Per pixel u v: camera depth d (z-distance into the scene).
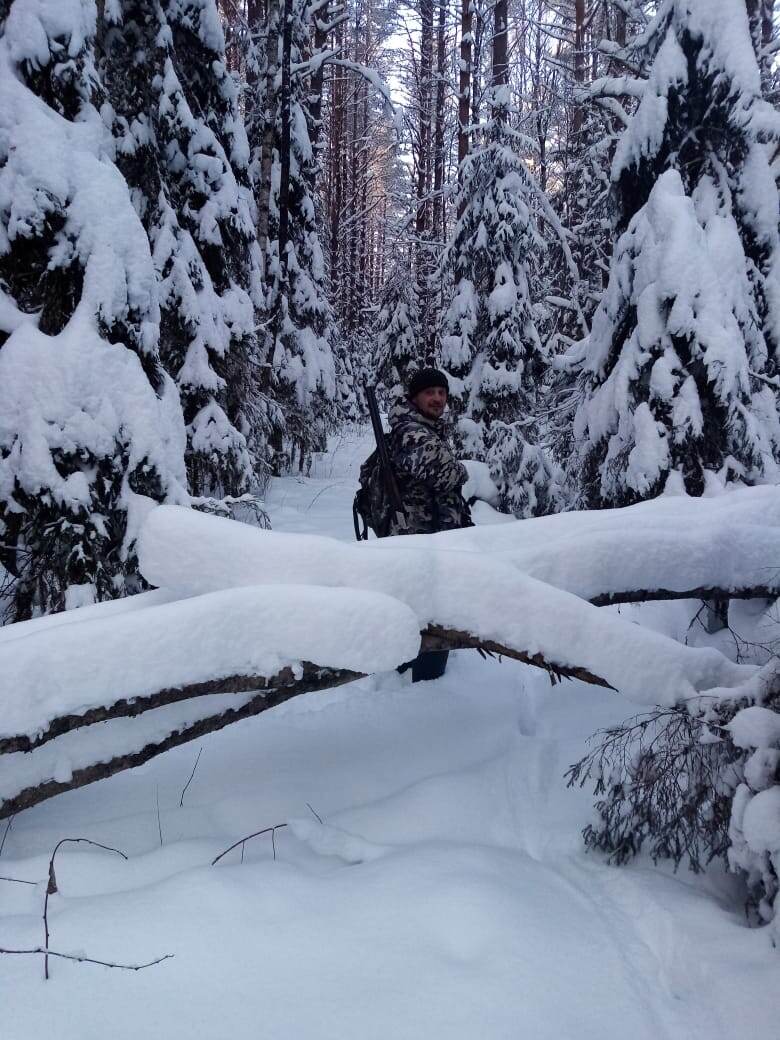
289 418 11.08
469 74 13.79
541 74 19.97
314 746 2.79
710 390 4.00
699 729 1.99
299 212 11.91
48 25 3.50
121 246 3.60
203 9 6.43
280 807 2.34
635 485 4.05
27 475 3.28
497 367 9.17
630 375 4.21
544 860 2.05
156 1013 1.41
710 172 4.46
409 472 3.48
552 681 2.23
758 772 1.72
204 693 1.97
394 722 3.00
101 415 3.41
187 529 2.20
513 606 2.16
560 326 11.99
